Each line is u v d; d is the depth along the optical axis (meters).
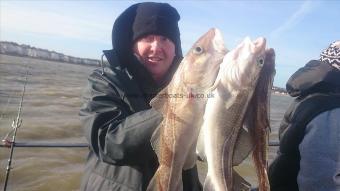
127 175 0.82
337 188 0.72
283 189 0.88
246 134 0.70
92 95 0.86
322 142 0.75
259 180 0.68
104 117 0.82
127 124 0.75
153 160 0.82
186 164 0.74
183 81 0.71
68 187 3.02
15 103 6.64
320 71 0.82
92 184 0.87
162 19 0.91
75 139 4.63
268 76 0.68
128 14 0.93
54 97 8.16
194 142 0.72
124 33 0.93
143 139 0.74
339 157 0.73
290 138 0.83
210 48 0.71
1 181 3.02
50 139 4.48
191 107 0.70
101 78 0.88
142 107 0.87
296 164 0.84
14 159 3.48
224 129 0.69
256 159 0.68
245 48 0.68
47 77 13.38
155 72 0.94
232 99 0.68
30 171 3.23
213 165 0.69
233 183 0.71
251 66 0.67
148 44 0.92
